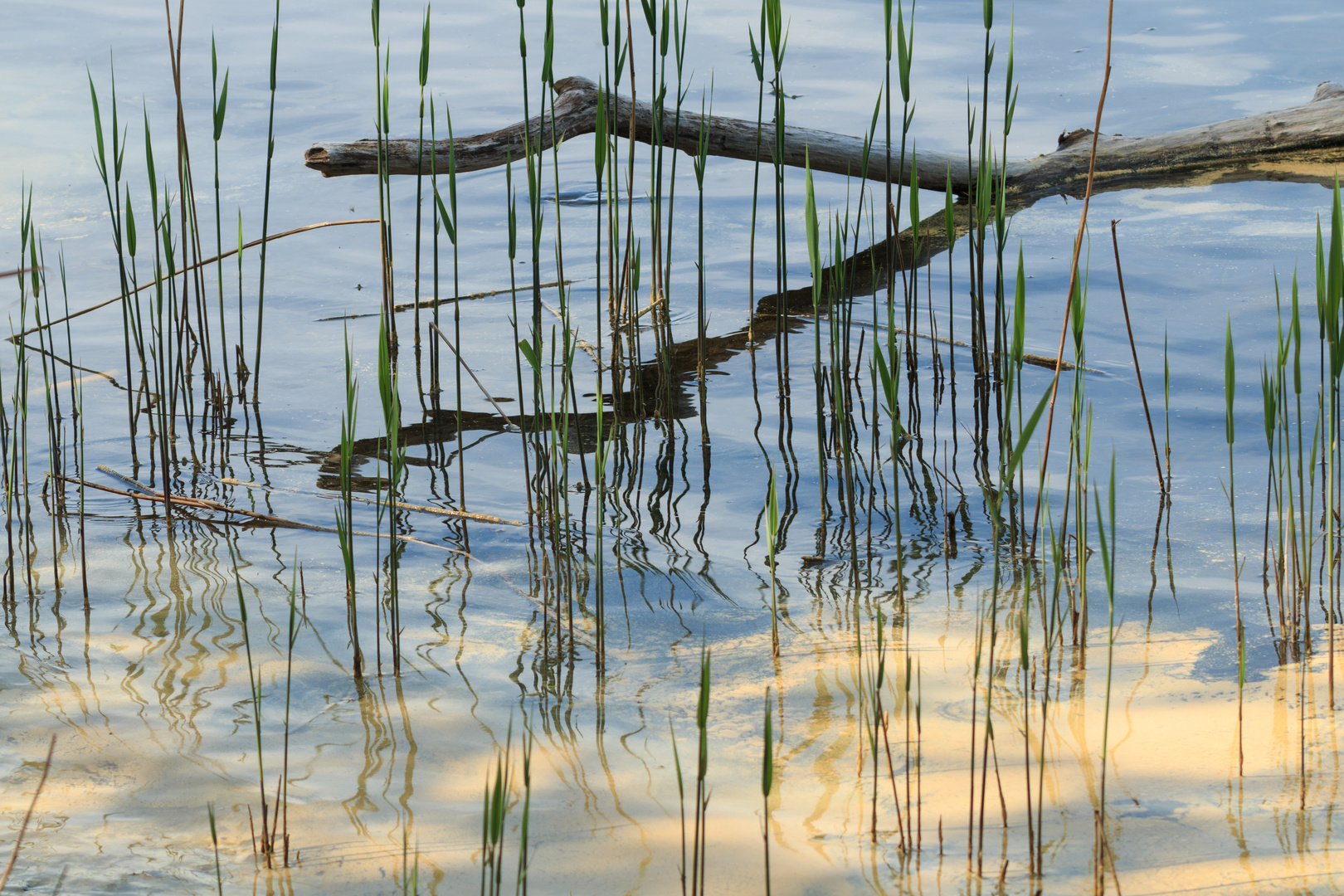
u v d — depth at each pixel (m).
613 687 4.93
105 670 4.95
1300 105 14.12
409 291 10.78
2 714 4.56
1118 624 5.34
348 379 4.84
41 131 14.40
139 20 19.45
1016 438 7.62
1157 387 8.21
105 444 7.75
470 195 13.37
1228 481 6.82
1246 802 3.89
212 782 4.15
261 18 19.89
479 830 3.88
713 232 12.13
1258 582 5.69
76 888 3.51
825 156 12.54
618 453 7.68
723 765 4.30
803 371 8.99
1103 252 10.93
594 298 10.55
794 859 3.70
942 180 12.80
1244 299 9.59
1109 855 3.65
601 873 3.63
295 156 13.94
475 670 5.06
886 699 4.75
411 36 18.91
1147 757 4.21
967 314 9.91
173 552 6.23
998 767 4.23
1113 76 16.23
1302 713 4.29
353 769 4.26
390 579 5.10
